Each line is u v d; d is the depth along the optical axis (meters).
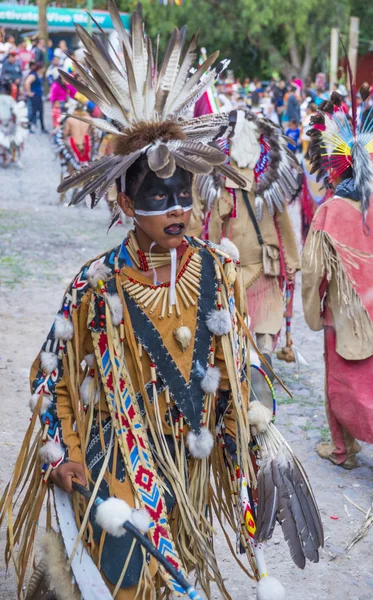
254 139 6.11
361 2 47.81
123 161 2.86
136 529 2.86
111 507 2.84
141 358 3.06
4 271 10.59
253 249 6.23
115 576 2.92
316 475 5.37
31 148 24.12
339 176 5.23
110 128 2.99
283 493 3.22
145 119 3.00
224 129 3.18
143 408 3.09
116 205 3.21
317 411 6.43
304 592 4.08
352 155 5.07
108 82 2.97
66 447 3.07
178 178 2.94
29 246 12.19
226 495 3.39
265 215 6.23
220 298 3.12
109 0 3.02
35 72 26.95
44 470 3.07
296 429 6.05
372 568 4.33
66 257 11.62
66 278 10.44
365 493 5.13
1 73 24.92
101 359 3.04
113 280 3.04
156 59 3.08
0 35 27.45
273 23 46.66
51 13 37.34
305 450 5.73
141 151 2.87
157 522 2.98
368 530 4.68
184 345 3.04
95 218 15.16
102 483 3.03
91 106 15.56
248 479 3.16
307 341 8.44
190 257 3.12
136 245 3.06
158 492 3.02
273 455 3.26
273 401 3.37
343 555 4.44
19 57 27.66
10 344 7.74
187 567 3.22
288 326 6.93
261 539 3.20
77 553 3.00
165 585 3.11
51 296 9.54
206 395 3.12
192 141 2.90
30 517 3.23
